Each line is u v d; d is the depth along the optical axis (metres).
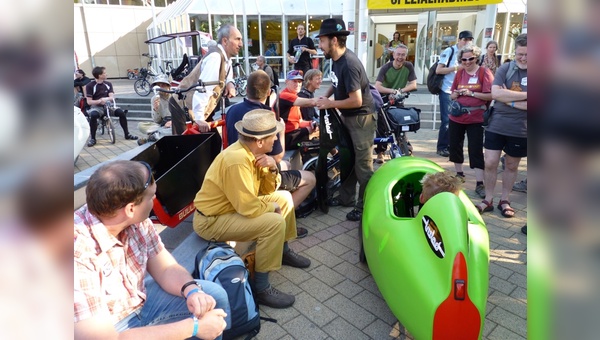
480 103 4.62
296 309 2.84
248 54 15.66
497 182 5.28
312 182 4.06
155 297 2.09
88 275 1.62
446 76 6.36
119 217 1.73
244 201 2.74
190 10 14.70
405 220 2.45
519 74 3.79
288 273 3.30
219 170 2.78
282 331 2.62
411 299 2.01
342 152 4.16
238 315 2.41
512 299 2.91
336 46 3.81
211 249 2.71
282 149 3.87
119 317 1.87
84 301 1.57
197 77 4.70
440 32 13.17
